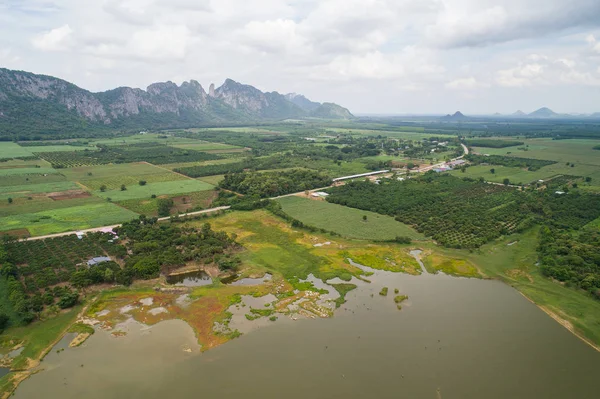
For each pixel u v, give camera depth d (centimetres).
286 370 7612
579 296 10406
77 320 9231
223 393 7006
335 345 8394
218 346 8306
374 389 7181
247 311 9700
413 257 13125
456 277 11731
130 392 7031
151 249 12950
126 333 8750
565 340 8688
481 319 9488
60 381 7288
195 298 10294
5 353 8025
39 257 12188
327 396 6981
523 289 10912
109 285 10825
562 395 7106
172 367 7675
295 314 9575
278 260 12756
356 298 10419
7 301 9712
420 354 8169
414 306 10044
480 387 7281
